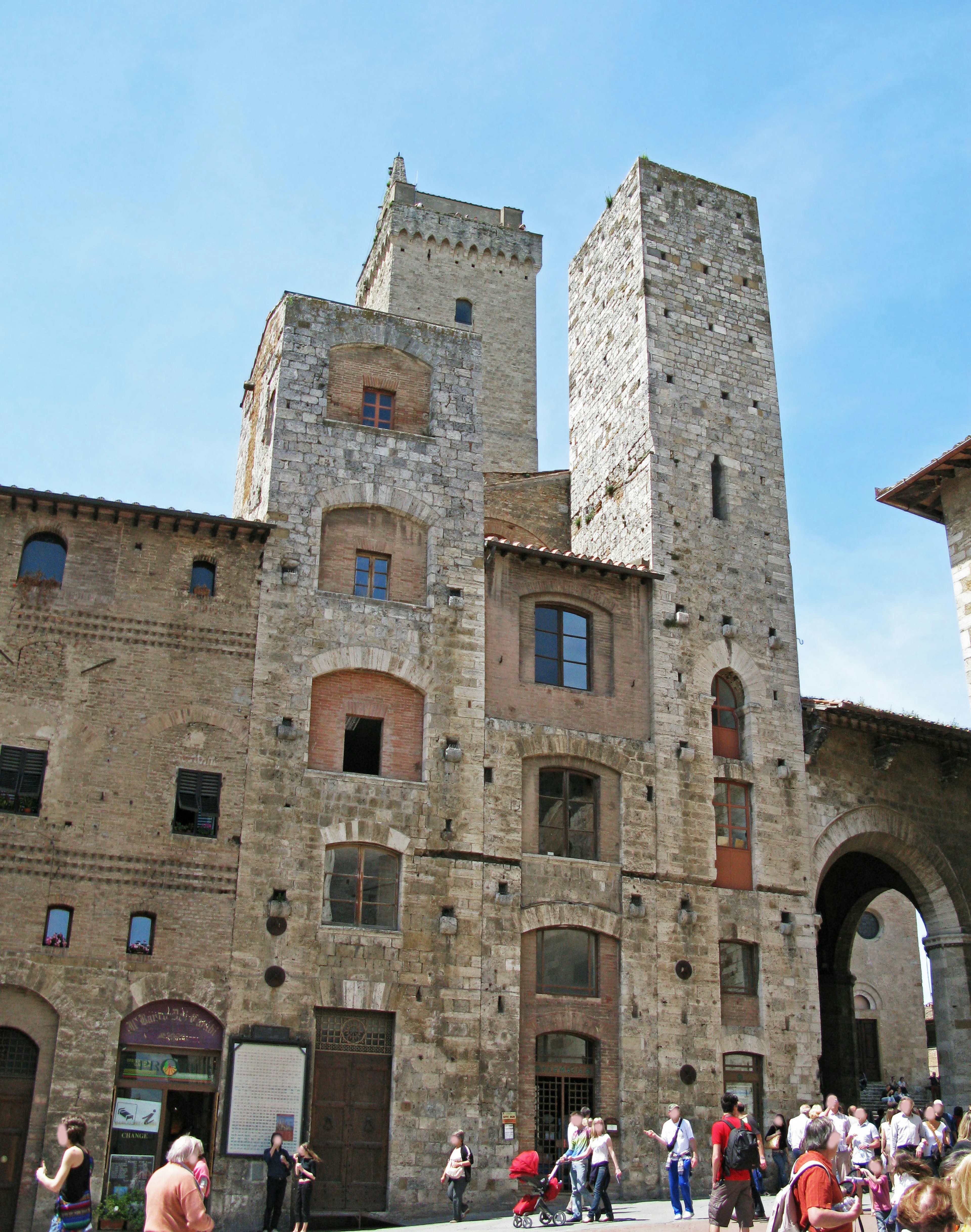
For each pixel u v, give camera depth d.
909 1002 60.53
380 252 71.12
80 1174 17.94
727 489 42.62
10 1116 28.77
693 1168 33.94
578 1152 28.98
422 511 37.59
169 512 33.94
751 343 45.41
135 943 30.69
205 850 31.84
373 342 39.22
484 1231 27.11
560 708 37.50
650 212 45.59
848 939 47.22
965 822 43.09
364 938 32.59
